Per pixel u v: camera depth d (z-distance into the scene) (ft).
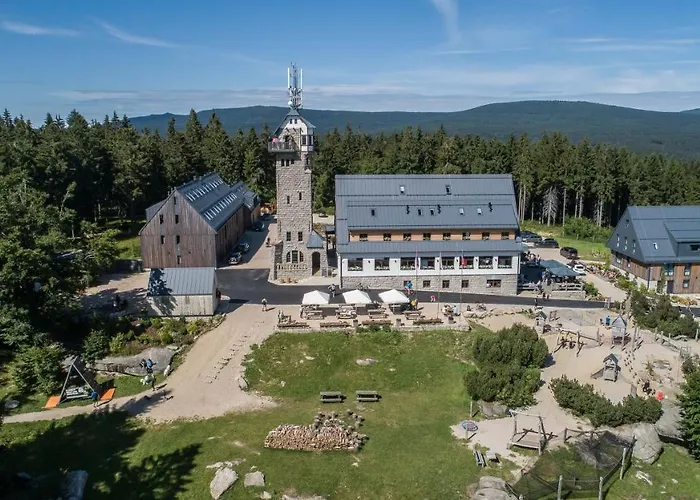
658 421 142.92
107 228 368.48
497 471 122.72
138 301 224.94
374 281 243.19
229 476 116.98
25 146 325.21
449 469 123.34
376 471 122.31
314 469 122.52
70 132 433.89
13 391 161.48
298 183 257.96
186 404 155.22
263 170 520.42
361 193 251.39
